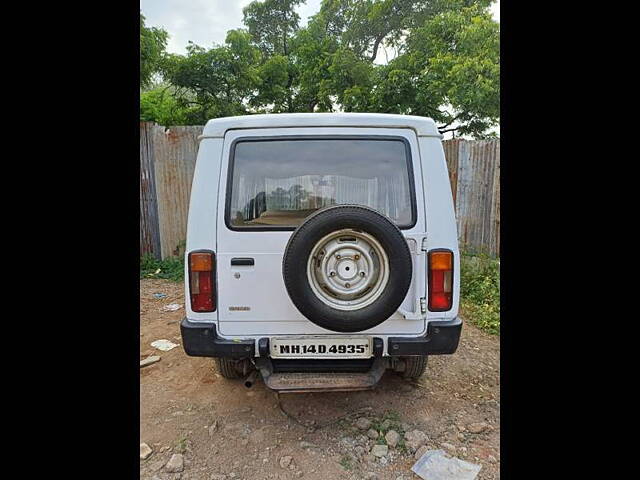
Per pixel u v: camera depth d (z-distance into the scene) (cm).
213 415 273
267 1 1420
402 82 962
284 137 245
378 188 248
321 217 214
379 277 220
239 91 1114
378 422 262
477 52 891
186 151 645
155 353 374
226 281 242
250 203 247
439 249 238
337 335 240
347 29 1306
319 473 220
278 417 270
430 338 237
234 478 217
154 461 230
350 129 245
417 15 1151
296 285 215
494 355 364
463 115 948
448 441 245
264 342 239
